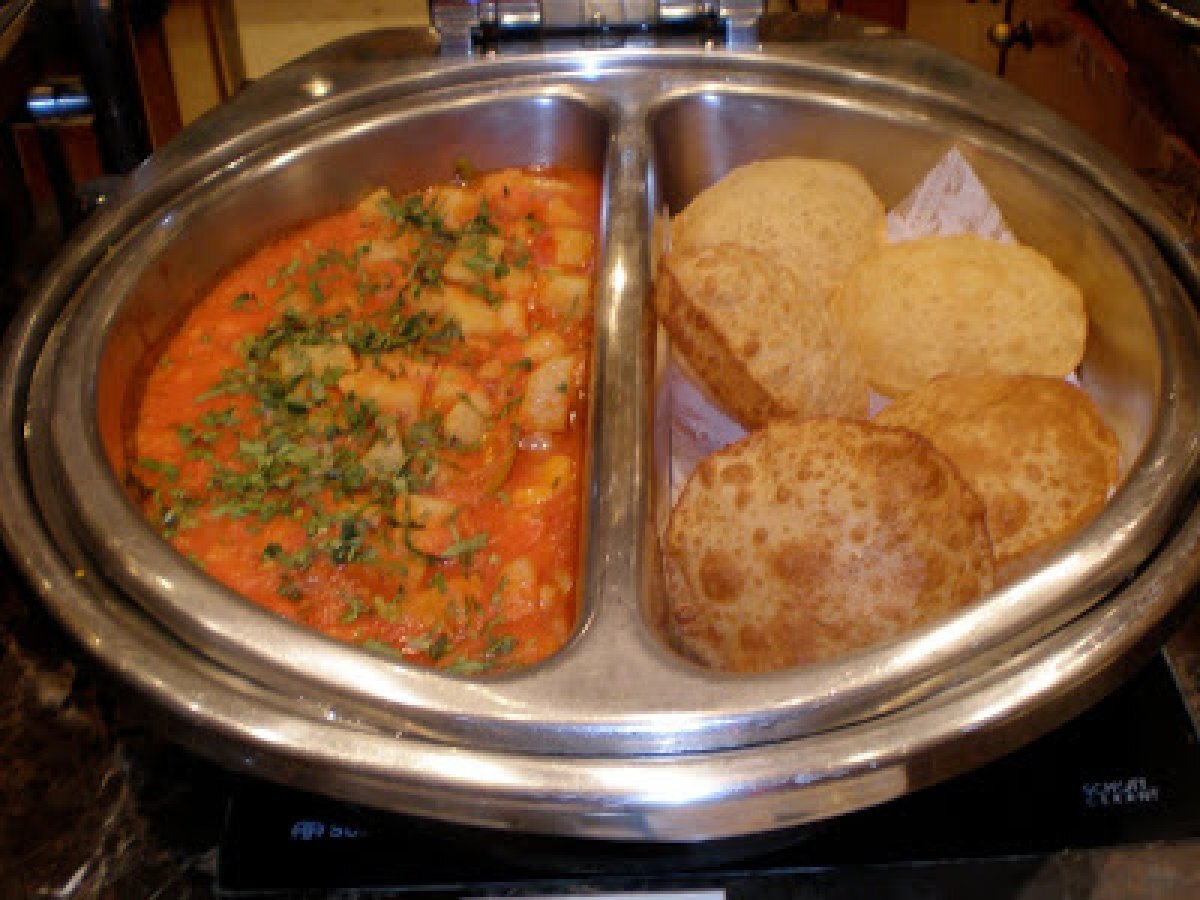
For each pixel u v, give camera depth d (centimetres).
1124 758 44
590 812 34
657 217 60
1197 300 49
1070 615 37
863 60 65
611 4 67
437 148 67
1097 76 77
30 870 43
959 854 42
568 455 57
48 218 69
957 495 43
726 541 44
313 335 60
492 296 63
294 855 43
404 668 37
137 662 37
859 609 42
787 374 52
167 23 101
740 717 35
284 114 64
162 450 55
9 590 51
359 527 51
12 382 48
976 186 60
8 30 58
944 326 54
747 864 42
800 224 59
